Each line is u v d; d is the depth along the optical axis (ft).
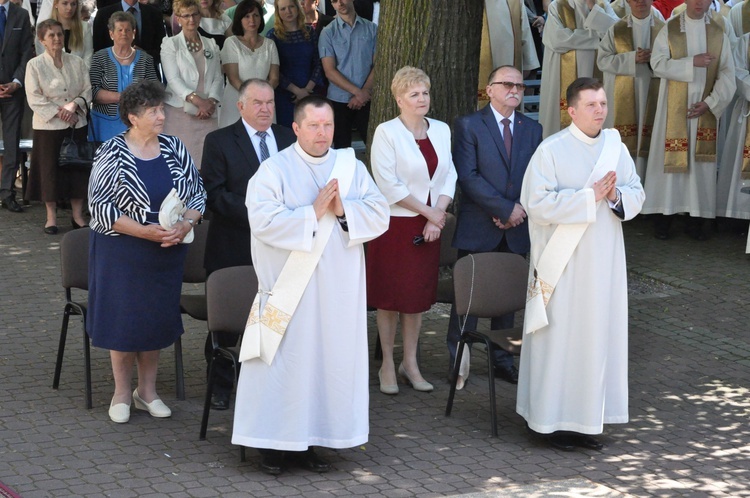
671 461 23.77
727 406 27.27
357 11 47.62
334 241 22.08
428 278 27.04
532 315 23.98
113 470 22.36
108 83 41.19
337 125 43.50
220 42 44.70
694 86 42.37
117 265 24.17
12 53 43.96
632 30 43.86
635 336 32.78
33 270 37.52
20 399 26.27
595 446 24.30
